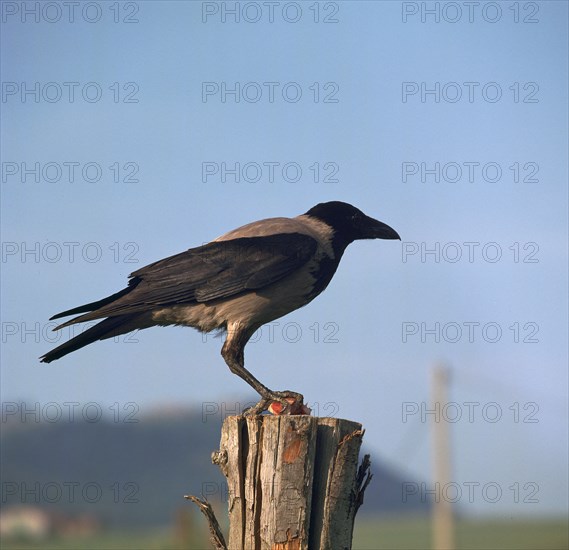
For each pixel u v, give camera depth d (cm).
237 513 812
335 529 796
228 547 821
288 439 797
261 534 794
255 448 810
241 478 815
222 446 834
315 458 805
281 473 794
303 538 785
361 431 808
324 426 810
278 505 789
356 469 815
